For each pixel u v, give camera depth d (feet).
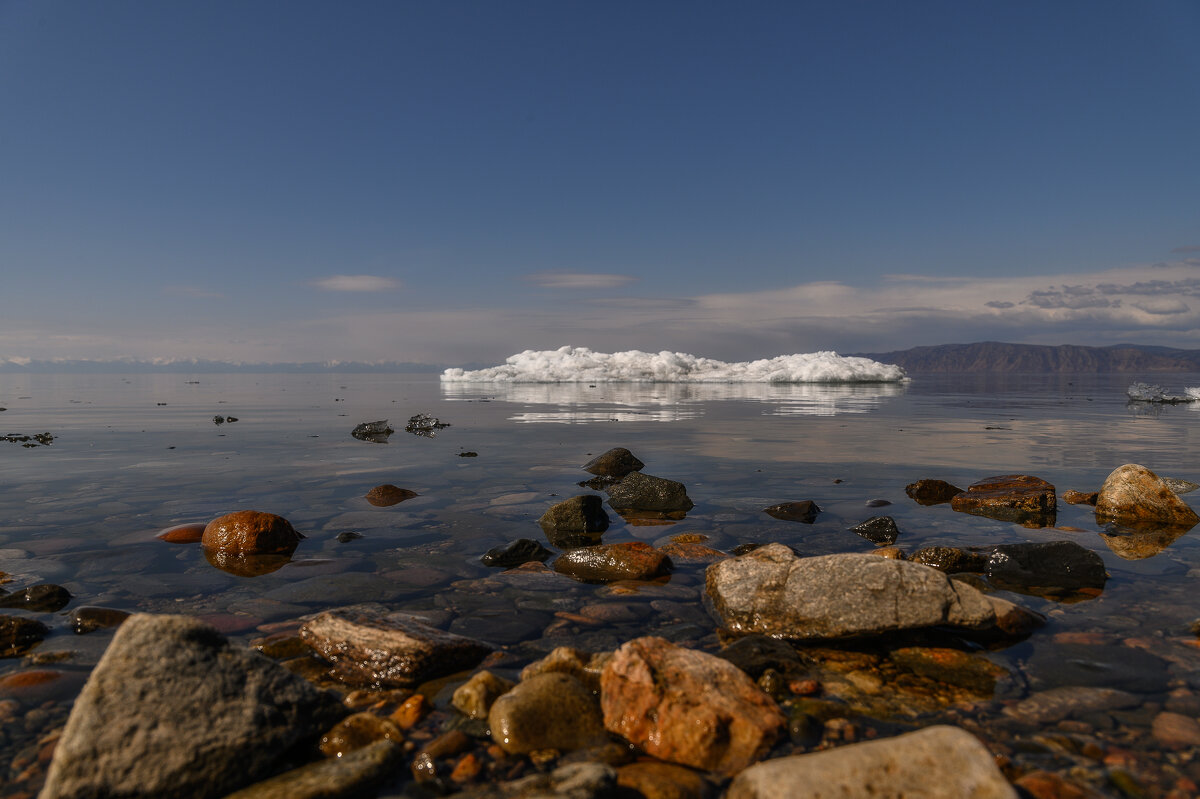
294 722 9.12
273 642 11.76
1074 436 45.83
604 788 7.61
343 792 7.72
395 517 21.97
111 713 8.05
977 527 20.62
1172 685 10.23
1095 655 11.42
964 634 12.44
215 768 8.11
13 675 10.38
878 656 11.60
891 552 16.08
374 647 11.01
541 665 10.78
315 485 27.55
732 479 28.99
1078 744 8.62
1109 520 21.94
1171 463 33.01
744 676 10.02
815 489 26.73
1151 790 7.59
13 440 43.34
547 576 16.06
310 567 16.51
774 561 14.44
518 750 8.73
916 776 7.19
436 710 9.79
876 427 53.01
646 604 14.12
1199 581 15.48
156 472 30.66
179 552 17.72
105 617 12.75
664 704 9.13
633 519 22.15
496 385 165.78
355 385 173.37
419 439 44.88
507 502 24.39
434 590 14.94
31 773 8.05
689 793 7.83
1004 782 7.11
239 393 121.08
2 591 14.40
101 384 179.52
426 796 7.77
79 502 23.93
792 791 7.00
